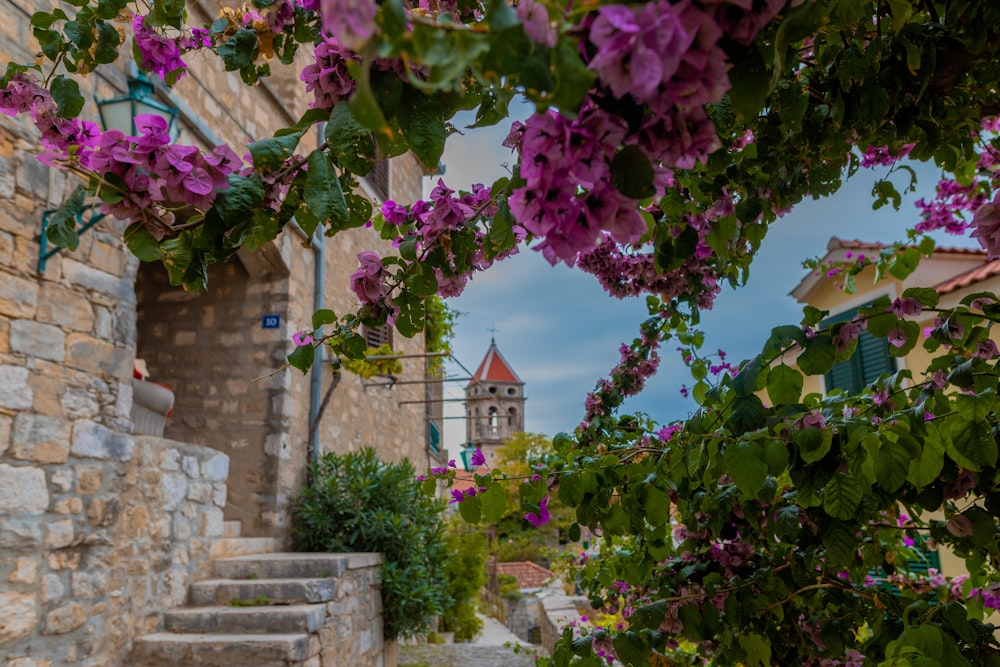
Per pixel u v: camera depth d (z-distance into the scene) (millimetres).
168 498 4629
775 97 1486
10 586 3246
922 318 6129
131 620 4156
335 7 547
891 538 2293
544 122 716
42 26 1623
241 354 6555
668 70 593
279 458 6297
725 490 1846
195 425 6480
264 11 1567
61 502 3551
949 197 3430
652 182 724
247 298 6668
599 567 2539
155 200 1131
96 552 3773
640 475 1789
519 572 22922
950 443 1396
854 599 2002
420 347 11445
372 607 6023
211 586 4863
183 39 1771
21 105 1604
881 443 1335
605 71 604
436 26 633
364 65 595
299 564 5230
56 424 3557
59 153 1111
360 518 6398
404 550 6512
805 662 2092
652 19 581
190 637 4281
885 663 1347
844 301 7832
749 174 1794
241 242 1185
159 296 6805
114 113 3551
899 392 1537
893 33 1386
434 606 6453
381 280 1626
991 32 1305
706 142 715
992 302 1425
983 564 1854
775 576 1958
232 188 1072
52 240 1089
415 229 1661
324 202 1070
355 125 1037
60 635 3504
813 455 1360
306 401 6898
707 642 2188
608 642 1971
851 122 1554
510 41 607
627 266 2363
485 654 8430
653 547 2098
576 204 729
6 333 3328
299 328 6785
